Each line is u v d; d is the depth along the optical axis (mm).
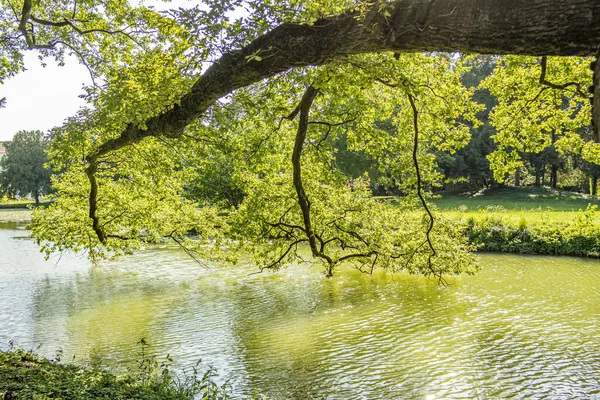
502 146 13789
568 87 11656
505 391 10250
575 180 62594
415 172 11594
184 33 7102
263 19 6293
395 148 11641
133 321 15781
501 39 4184
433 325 14547
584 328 13953
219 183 33969
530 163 57281
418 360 11961
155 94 7203
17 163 88688
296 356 12430
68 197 16312
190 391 9312
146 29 10156
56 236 16062
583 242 25312
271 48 5828
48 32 12133
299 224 13695
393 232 14047
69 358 12500
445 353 12367
